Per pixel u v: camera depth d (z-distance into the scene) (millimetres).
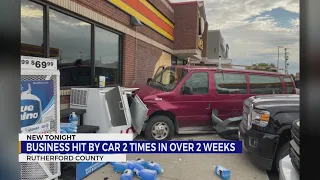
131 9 8406
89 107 4598
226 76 6074
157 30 11359
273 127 3656
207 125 5879
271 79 6324
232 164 4375
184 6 14000
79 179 3559
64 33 5402
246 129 4172
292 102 3947
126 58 8164
